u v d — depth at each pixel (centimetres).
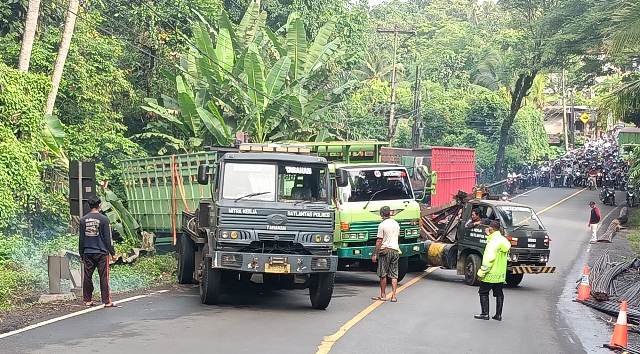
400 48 8506
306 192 1390
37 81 2081
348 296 1620
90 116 2653
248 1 4047
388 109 5797
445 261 1988
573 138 8781
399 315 1374
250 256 1331
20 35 2539
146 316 1267
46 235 2191
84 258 1365
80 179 1486
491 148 6016
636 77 3152
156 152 3058
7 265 1767
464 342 1146
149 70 3172
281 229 1348
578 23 4272
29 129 2036
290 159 1395
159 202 2292
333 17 4350
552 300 1739
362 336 1148
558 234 3322
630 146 4388
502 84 6644
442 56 7894
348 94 4525
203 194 1962
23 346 1005
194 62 3022
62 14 2638
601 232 3391
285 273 1345
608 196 4634
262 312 1349
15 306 1363
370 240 1850
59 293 1438
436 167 2877
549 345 1177
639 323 1505
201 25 2905
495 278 1380
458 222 2045
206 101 2955
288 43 3062
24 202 1986
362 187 1873
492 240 1381
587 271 1762
